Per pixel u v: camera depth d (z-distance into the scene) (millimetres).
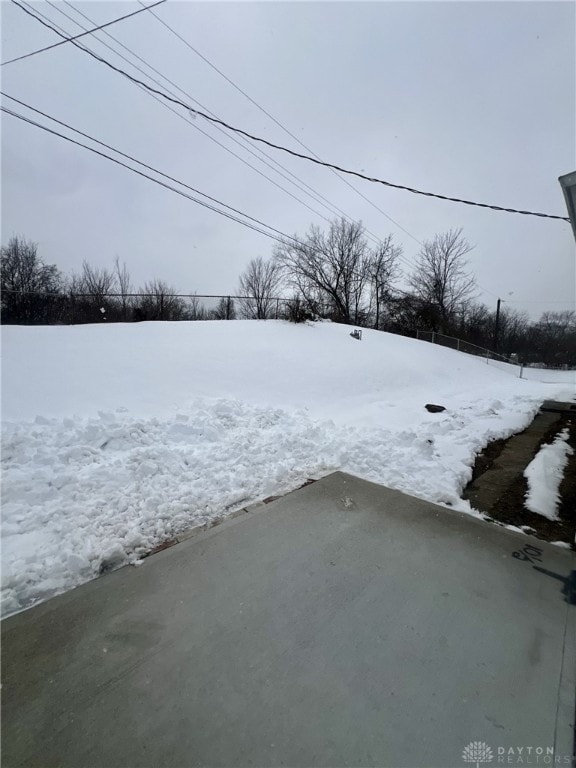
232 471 4500
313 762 1545
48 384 5957
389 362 12023
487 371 16922
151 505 3564
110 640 2160
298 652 2092
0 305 16078
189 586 2633
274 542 3209
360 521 3619
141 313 17875
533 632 2297
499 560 3061
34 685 1879
